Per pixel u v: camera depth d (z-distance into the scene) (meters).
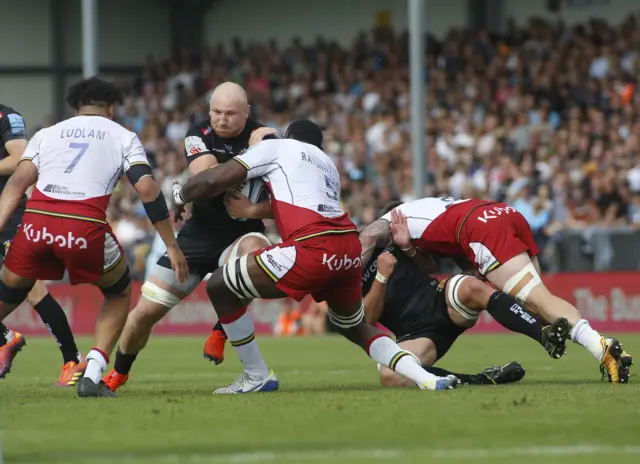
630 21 65.19
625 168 51.22
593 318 45.91
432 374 17.78
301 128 17.45
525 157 52.09
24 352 36.00
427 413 13.69
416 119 46.69
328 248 16.42
